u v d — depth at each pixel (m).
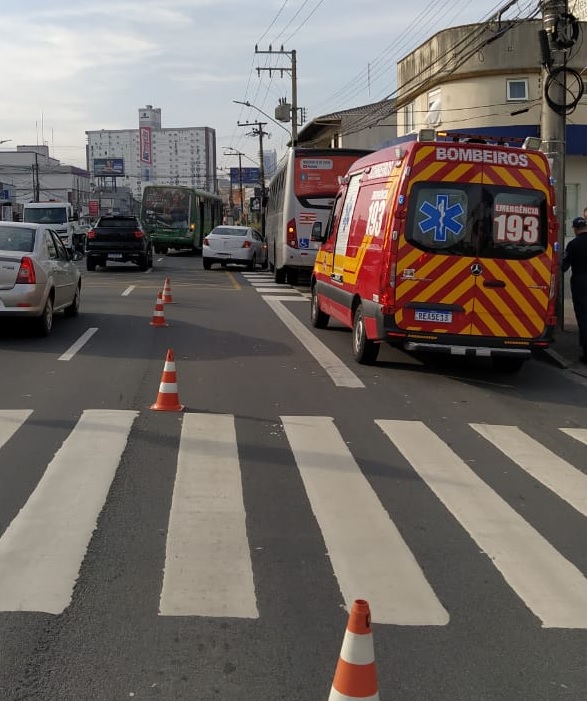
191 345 11.44
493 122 26.58
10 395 8.02
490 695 3.19
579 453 6.75
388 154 9.97
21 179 106.50
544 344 9.37
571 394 9.16
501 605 3.96
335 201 12.84
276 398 8.31
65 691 3.13
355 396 8.59
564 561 4.50
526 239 9.27
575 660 3.46
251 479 5.72
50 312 11.98
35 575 4.10
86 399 7.93
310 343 12.02
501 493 5.65
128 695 3.12
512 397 8.91
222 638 3.55
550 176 9.28
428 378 9.77
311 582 4.13
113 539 4.58
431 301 9.22
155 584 4.04
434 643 3.57
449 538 4.79
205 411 7.62
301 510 5.15
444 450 6.67
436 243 9.18
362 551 4.54
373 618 3.78
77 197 109.12
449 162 9.13
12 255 11.13
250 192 122.12
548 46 11.91
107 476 5.66
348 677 2.50
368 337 9.84
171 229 39.50
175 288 20.17
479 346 9.29
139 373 9.30
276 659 3.39
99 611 3.75
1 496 5.22
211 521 4.90
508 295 9.27
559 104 12.04
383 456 6.42
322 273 13.09
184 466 5.94
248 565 4.30
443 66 26.12
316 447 6.57
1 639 3.49
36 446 6.33
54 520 4.84
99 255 26.52
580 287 10.70
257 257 28.95
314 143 51.97
